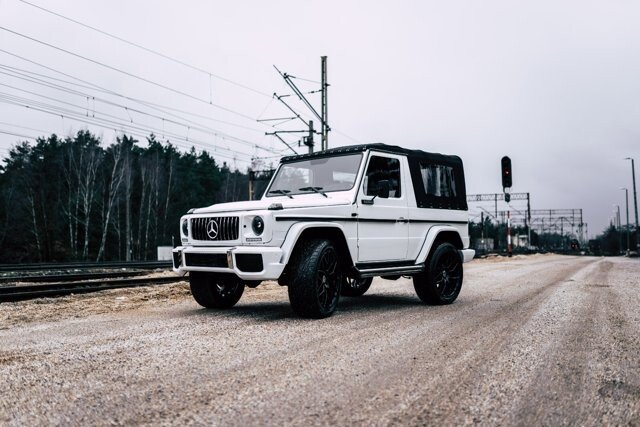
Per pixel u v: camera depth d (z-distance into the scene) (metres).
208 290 6.52
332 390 3.08
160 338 4.64
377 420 2.61
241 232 5.58
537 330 5.01
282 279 6.03
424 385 3.19
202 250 5.84
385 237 6.52
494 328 5.12
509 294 8.41
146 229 41.56
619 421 2.62
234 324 5.38
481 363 3.72
